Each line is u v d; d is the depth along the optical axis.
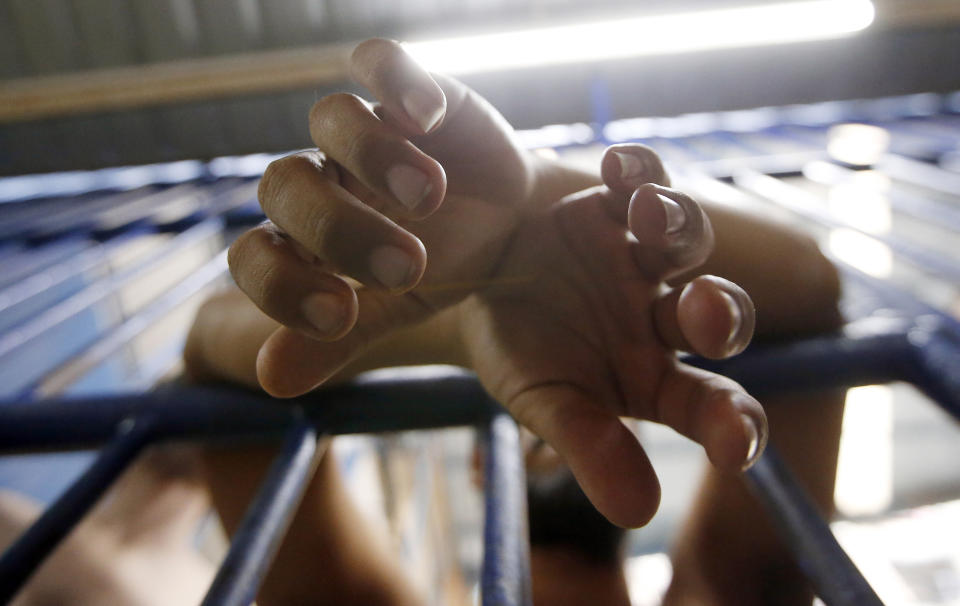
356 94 0.27
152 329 1.18
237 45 2.99
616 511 0.28
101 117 2.94
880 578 2.54
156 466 0.89
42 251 1.50
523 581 0.30
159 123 2.99
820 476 0.57
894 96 2.94
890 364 0.49
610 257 0.33
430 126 0.26
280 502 0.38
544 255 0.35
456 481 3.08
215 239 1.64
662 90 2.91
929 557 2.62
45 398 0.55
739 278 0.50
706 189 0.73
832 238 0.92
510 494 0.36
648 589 0.80
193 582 0.85
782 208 1.19
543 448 0.66
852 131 2.17
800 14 2.08
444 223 0.34
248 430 0.51
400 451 2.04
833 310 0.53
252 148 3.04
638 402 0.32
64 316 1.00
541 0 2.95
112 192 2.37
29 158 3.03
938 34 2.79
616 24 2.04
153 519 0.88
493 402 0.48
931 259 0.71
